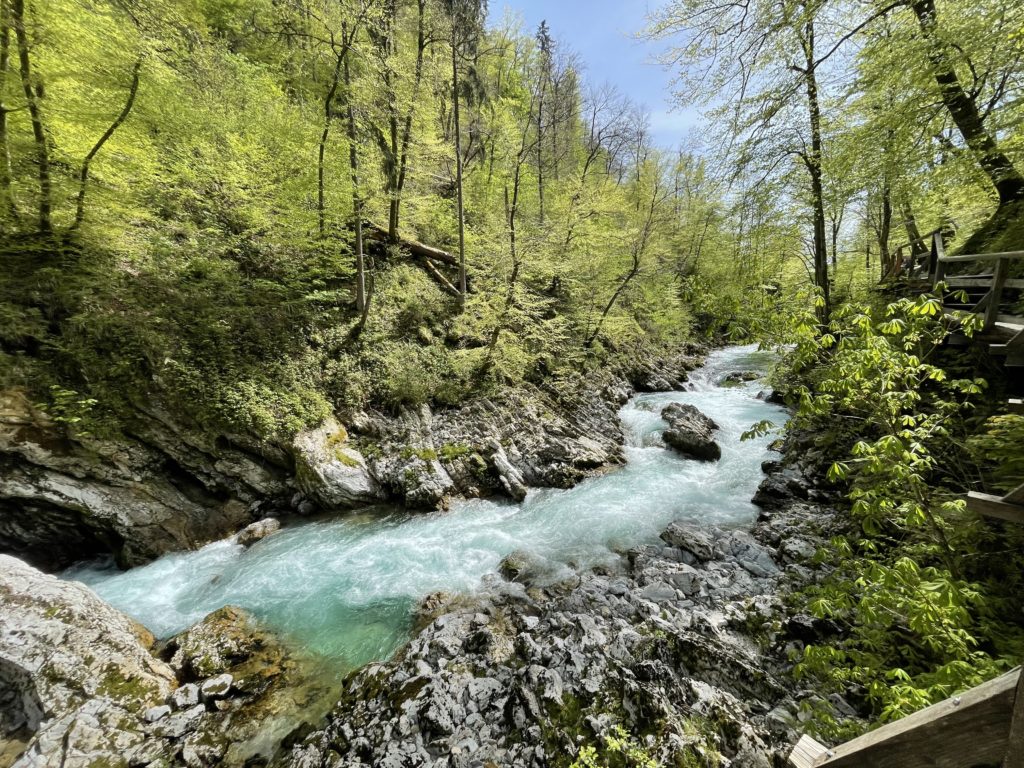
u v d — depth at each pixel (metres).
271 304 12.16
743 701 4.45
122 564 8.26
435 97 16.03
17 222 8.40
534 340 17.22
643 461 13.09
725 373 23.09
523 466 12.02
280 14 12.57
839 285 17.20
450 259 17.38
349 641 6.43
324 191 12.47
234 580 7.83
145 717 4.82
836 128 8.80
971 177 7.93
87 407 8.06
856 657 4.16
